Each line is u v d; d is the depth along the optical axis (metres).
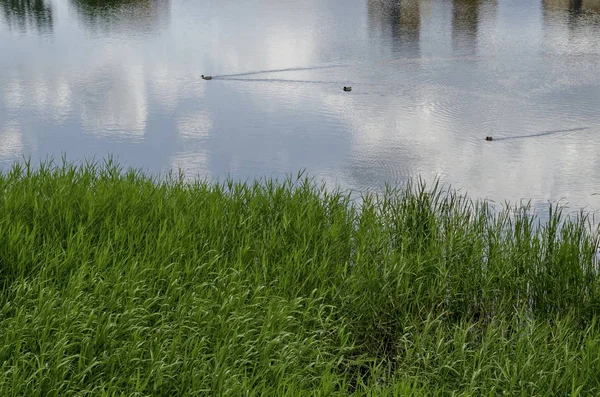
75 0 30.22
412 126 15.97
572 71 19.45
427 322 8.26
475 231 10.18
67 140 15.29
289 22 25.66
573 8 27.25
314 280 9.09
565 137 15.39
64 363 6.88
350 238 10.13
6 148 14.80
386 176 13.68
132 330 7.75
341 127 15.96
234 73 19.69
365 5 28.58
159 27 25.12
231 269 8.92
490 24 24.81
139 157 14.46
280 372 7.36
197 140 15.30
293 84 18.72
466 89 18.17
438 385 7.68
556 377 7.50
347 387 7.80
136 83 18.94
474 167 14.06
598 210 12.43
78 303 7.71
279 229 9.91
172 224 9.90
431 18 25.92
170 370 7.16
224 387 7.05
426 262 9.60
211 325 7.86
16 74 19.61
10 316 7.94
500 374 7.51
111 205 10.20
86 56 21.45
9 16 26.97
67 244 9.09
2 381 6.68
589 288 9.25
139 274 8.39
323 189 11.12
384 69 19.84
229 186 11.04
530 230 10.28
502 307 9.09
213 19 26.39
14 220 9.39
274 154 14.61
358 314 8.76
